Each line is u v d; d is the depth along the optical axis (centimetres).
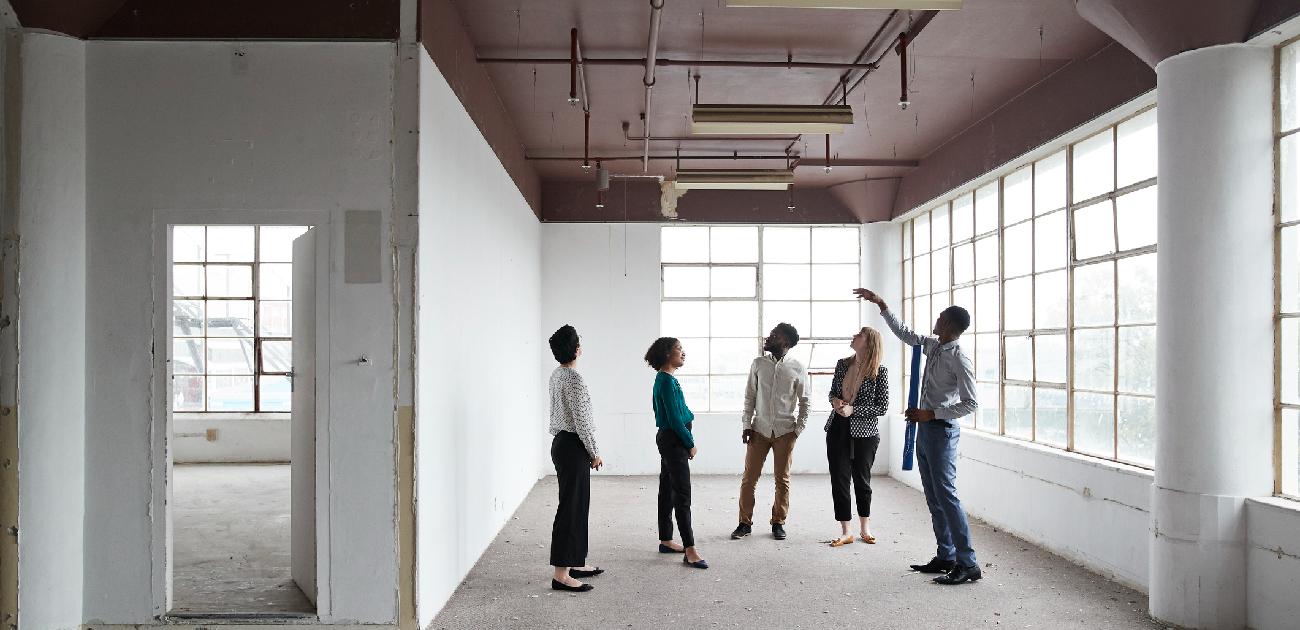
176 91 355
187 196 354
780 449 544
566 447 423
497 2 424
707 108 486
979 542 532
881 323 846
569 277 853
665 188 860
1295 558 329
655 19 420
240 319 888
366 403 356
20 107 341
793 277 877
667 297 870
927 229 782
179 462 867
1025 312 579
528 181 746
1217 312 358
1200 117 360
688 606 398
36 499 340
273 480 764
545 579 446
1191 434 363
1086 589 426
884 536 550
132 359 352
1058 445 528
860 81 533
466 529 454
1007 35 459
